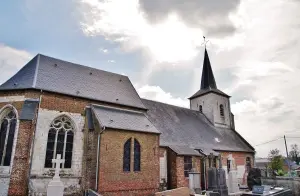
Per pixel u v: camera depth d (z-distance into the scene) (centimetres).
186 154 1798
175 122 2330
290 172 3262
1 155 1273
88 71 1834
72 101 1491
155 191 1526
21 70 1562
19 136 1227
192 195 1443
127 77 2131
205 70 3356
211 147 2264
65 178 1329
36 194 1210
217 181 1496
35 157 1259
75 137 1443
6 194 1185
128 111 1747
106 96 1700
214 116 2936
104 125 1367
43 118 1341
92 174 1315
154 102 2431
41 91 1371
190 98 3281
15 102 1348
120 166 1390
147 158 1550
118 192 1342
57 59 1712
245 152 2677
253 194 1366
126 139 1462
